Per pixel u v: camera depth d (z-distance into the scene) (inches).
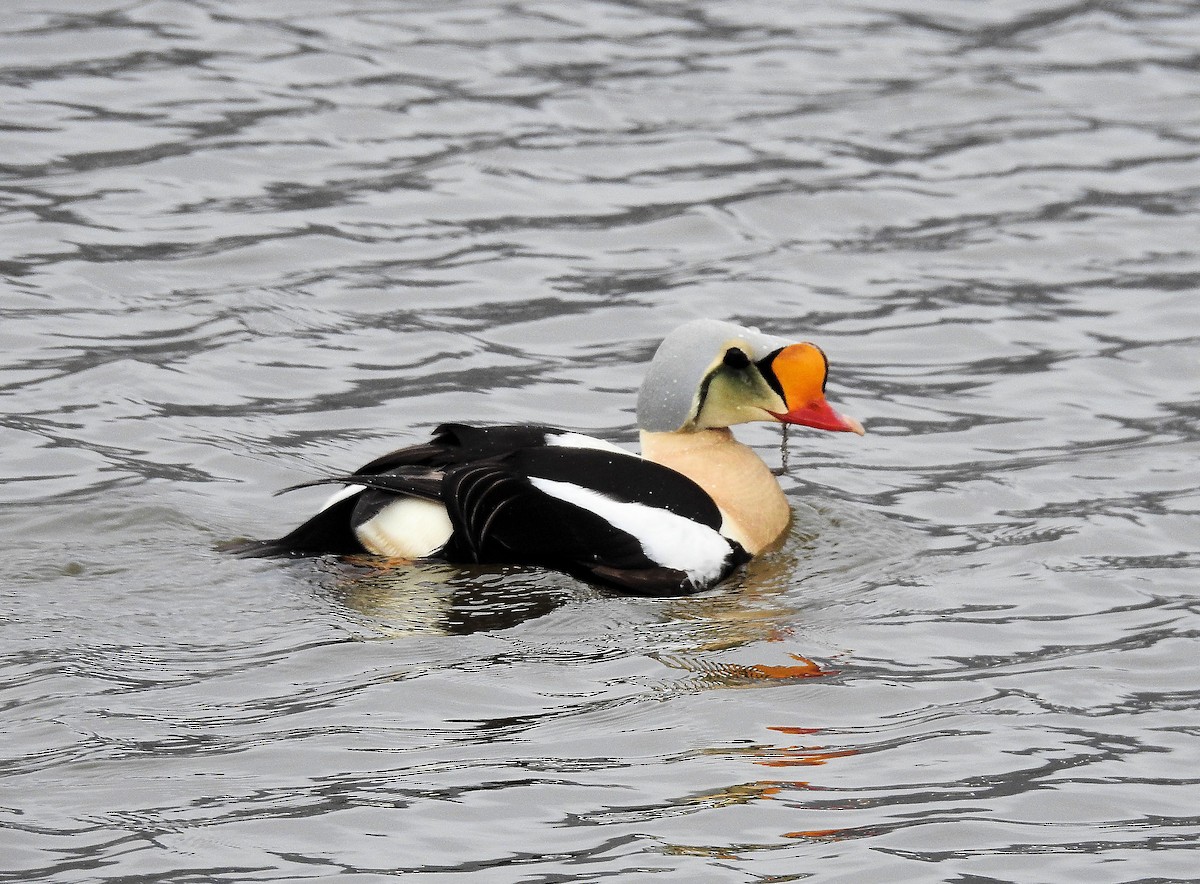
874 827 331.3
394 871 315.3
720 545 454.9
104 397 570.9
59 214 700.0
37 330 614.2
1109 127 830.5
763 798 341.1
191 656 395.9
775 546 479.2
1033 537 486.6
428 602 426.0
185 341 615.5
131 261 669.3
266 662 393.1
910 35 937.5
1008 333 643.5
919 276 689.0
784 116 829.2
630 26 931.3
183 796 337.1
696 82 861.2
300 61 855.1
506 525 438.6
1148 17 965.8
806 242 716.7
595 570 440.5
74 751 351.6
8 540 463.8
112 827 326.3
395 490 436.8
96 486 510.6
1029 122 832.3
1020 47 923.4
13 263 660.7
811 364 478.3
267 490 517.7
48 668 386.3
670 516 450.6
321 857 318.7
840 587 451.5
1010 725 371.9
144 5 904.3
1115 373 611.5
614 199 743.1
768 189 753.6
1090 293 674.8
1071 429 571.8
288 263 677.3
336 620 415.2
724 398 482.3
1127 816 337.4
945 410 588.1
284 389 589.0
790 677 394.6
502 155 772.6
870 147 800.9
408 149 775.7
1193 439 557.6
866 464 549.0
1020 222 734.5
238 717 367.6
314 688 381.4
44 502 496.1
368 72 848.3
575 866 317.4
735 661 402.0
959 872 317.1
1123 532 487.5
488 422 573.0
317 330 631.2
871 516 502.9
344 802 335.9
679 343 483.8
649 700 380.5
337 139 780.6
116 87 813.2
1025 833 330.3
